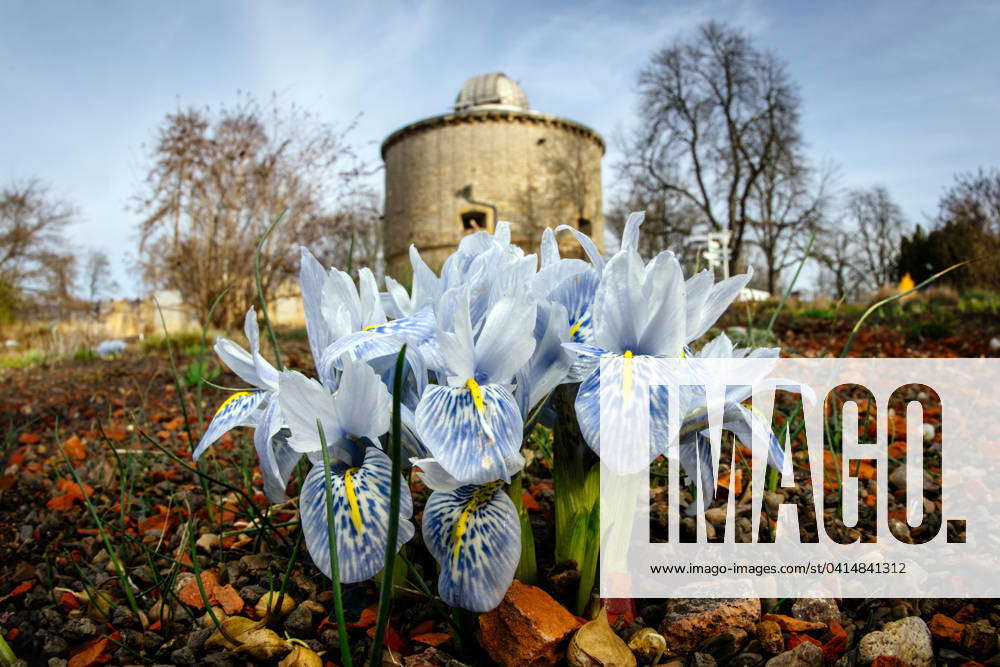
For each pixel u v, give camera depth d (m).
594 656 1.49
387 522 1.43
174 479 3.36
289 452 1.73
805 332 12.36
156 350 12.38
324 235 12.31
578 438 1.73
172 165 11.41
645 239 33.69
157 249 12.85
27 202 28.50
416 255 1.87
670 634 1.72
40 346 13.89
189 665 1.72
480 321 1.67
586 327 1.71
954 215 22.12
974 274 20.16
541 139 34.88
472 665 1.64
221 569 2.21
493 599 1.43
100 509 2.94
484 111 34.41
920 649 1.63
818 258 32.34
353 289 1.75
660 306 1.53
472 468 1.36
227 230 11.59
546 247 1.85
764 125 33.31
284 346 11.00
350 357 1.49
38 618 2.04
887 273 38.91
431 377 1.73
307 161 11.85
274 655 1.67
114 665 1.80
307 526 1.47
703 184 35.16
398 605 1.86
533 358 1.66
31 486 3.38
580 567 1.76
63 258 27.48
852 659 1.65
